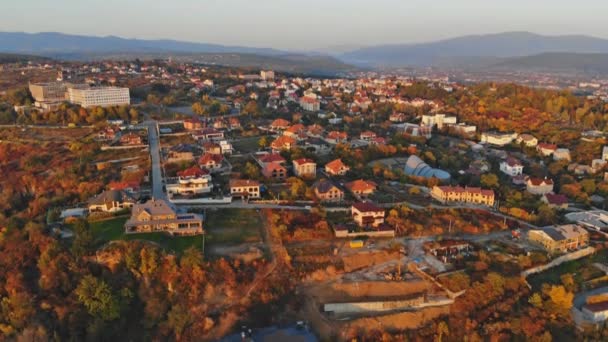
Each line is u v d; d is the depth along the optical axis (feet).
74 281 395.75
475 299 400.26
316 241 474.49
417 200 601.62
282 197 561.43
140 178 604.08
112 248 419.54
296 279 419.33
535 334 375.86
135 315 384.88
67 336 364.99
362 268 440.45
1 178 638.53
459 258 458.50
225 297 397.60
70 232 464.65
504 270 444.55
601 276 458.09
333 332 373.20
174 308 376.89
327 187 581.94
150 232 456.86
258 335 363.76
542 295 414.00
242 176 622.95
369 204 526.16
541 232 501.56
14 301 375.25
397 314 390.63
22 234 456.45
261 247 451.94
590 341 371.56
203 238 454.40
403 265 446.60
